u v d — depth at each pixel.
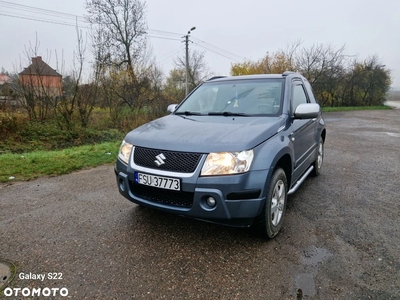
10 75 10.38
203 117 3.33
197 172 2.36
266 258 2.48
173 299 1.99
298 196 4.02
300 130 3.53
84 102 10.87
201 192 2.34
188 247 2.67
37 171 5.30
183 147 2.46
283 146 2.79
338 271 2.30
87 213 3.46
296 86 3.92
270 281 2.18
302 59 32.03
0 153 7.45
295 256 2.51
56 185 4.57
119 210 3.54
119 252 2.59
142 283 2.16
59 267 2.36
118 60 21.25
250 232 2.92
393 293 2.04
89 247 2.67
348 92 35.09
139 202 2.71
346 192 4.18
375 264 2.39
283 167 3.14
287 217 3.32
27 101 10.30
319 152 4.98
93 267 2.36
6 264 2.41
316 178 4.92
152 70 17.44
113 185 4.55
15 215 3.40
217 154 2.36
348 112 25.47
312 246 2.68
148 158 2.60
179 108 3.95
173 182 2.41
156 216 3.35
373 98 36.28
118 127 12.25
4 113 9.39
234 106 3.48
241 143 2.41
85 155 6.66
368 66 35.28
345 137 10.00
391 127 13.23
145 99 16.02
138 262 2.43
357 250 2.61
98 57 12.84
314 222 3.19
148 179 2.55
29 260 2.46
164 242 2.76
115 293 2.05
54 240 2.81
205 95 3.91
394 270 2.30
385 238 2.82
